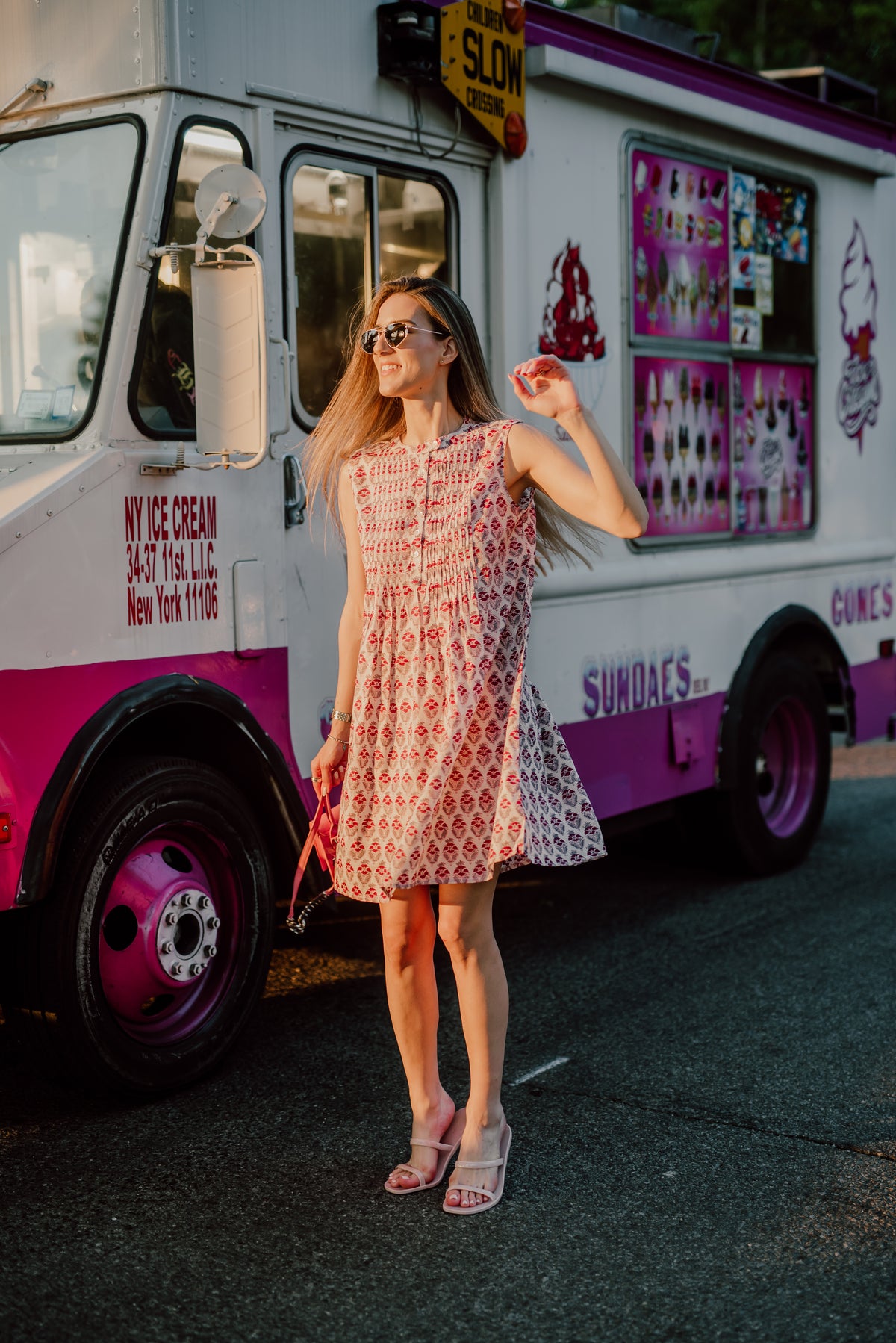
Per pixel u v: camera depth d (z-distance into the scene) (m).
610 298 5.17
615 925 5.41
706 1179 3.25
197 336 3.40
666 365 5.46
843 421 6.60
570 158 4.96
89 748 3.44
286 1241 2.98
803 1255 2.91
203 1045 3.83
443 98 4.47
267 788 3.97
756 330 5.97
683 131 5.50
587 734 5.09
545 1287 2.79
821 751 6.40
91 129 3.72
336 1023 4.35
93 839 3.52
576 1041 4.15
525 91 4.70
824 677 6.58
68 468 3.46
